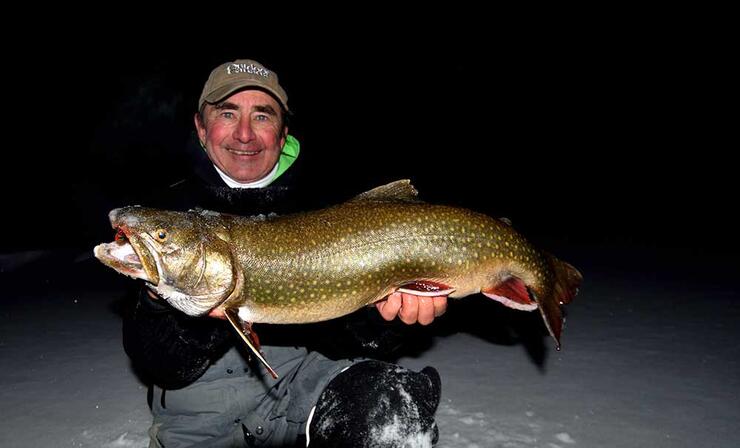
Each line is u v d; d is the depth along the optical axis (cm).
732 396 116
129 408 113
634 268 269
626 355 143
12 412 111
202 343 76
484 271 84
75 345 154
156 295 75
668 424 103
